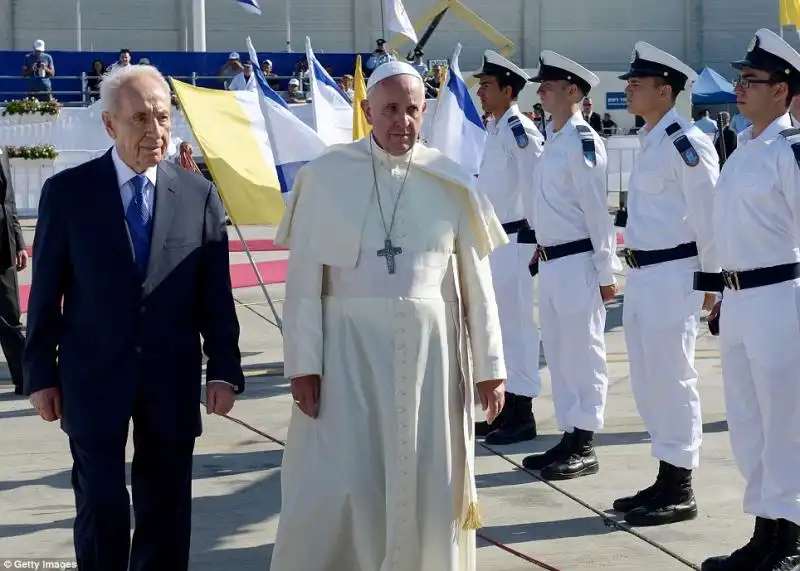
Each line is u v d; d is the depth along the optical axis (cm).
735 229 464
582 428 621
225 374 403
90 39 3048
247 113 787
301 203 411
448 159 417
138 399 390
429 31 2183
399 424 396
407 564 397
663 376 545
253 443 691
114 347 387
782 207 455
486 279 416
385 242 401
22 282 1330
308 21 3139
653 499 554
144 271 391
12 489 601
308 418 408
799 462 465
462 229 414
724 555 500
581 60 3284
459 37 3155
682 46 3322
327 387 403
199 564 496
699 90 2553
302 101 2122
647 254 548
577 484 610
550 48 3262
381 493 400
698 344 1015
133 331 388
